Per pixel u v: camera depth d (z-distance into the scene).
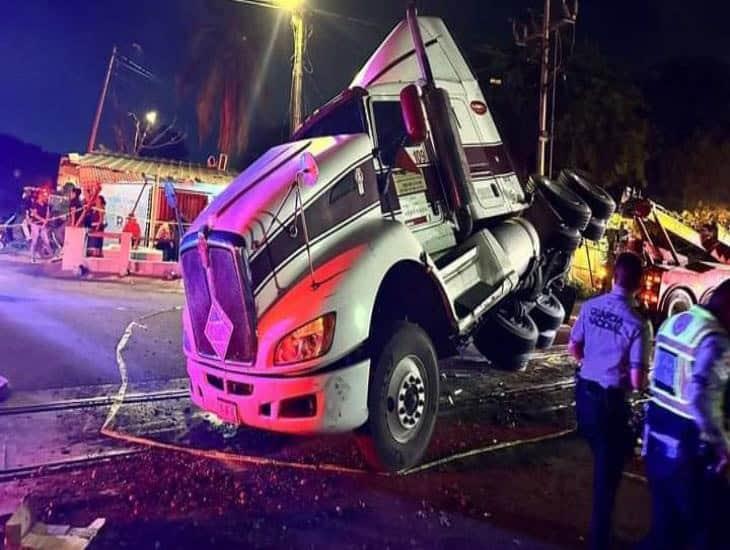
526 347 7.66
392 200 6.03
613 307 4.38
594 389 4.32
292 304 5.01
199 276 5.38
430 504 4.93
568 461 6.00
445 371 9.14
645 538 3.84
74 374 7.96
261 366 5.01
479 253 6.72
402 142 6.05
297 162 5.51
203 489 5.01
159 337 10.36
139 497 4.80
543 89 17.83
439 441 6.34
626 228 17.30
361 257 5.25
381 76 6.48
